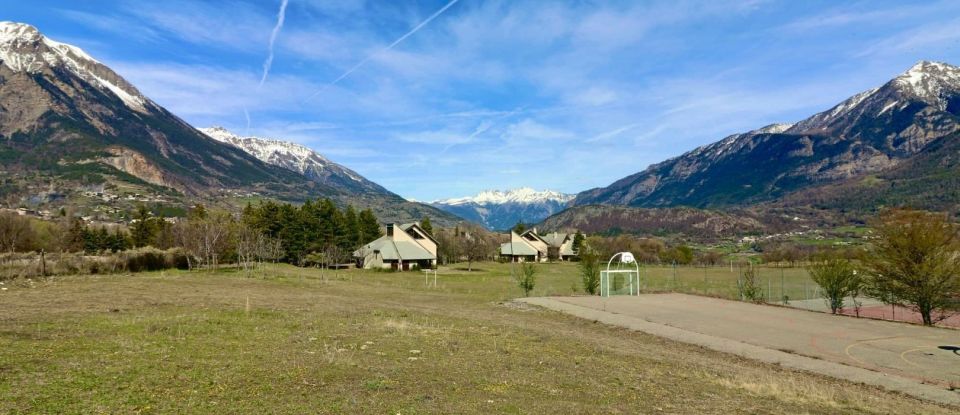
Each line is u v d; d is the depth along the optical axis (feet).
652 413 33.06
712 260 337.11
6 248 203.41
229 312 71.05
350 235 300.81
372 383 34.78
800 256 320.29
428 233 322.34
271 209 278.26
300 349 45.96
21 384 30.14
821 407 39.11
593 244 374.22
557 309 101.96
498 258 382.22
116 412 26.45
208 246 188.34
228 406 28.45
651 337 73.87
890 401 43.42
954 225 89.76
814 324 86.58
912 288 89.92
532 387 37.58
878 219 97.04
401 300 116.37
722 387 43.34
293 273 193.57
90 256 170.71
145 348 42.88
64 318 58.54
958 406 43.16
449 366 42.75
